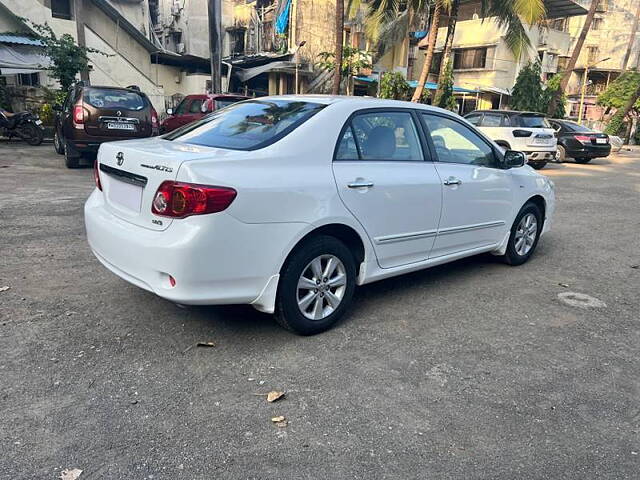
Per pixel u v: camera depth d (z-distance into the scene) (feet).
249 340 11.61
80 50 55.72
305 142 11.52
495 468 7.87
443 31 103.76
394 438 8.46
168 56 75.10
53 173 32.60
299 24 75.05
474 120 50.67
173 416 8.77
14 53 59.93
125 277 10.99
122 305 13.09
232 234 10.08
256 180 10.37
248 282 10.59
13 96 58.23
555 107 81.15
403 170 13.38
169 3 96.27
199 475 7.47
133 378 9.86
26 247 17.34
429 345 11.83
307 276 11.73
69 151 33.86
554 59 110.22
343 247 12.15
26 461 7.57
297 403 9.32
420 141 14.32
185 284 9.94
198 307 13.19
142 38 73.87
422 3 59.62
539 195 18.54
